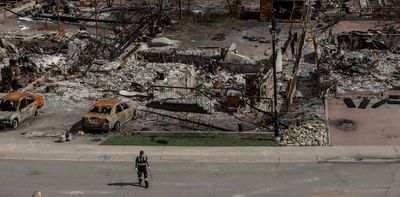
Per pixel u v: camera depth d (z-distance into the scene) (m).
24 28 73.44
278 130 38.81
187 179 33.06
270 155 35.69
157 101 45.97
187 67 55.97
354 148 36.22
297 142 37.44
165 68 55.88
